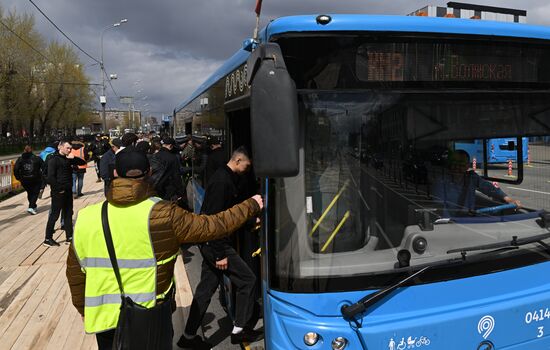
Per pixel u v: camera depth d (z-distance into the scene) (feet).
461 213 9.52
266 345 9.21
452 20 9.03
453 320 8.43
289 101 7.26
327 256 8.66
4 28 154.81
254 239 13.33
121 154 8.50
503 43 9.46
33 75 177.58
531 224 10.05
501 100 9.55
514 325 8.91
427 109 9.12
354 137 8.78
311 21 8.39
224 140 15.57
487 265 8.98
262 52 7.41
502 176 9.96
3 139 177.17
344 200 8.80
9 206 41.16
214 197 12.11
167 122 100.83
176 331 15.31
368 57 8.74
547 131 9.94
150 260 8.29
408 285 8.50
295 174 7.28
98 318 8.27
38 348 14.03
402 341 8.19
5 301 17.80
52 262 23.04
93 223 8.26
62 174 26.48
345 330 8.14
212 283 13.43
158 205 8.43
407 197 9.09
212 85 19.15
